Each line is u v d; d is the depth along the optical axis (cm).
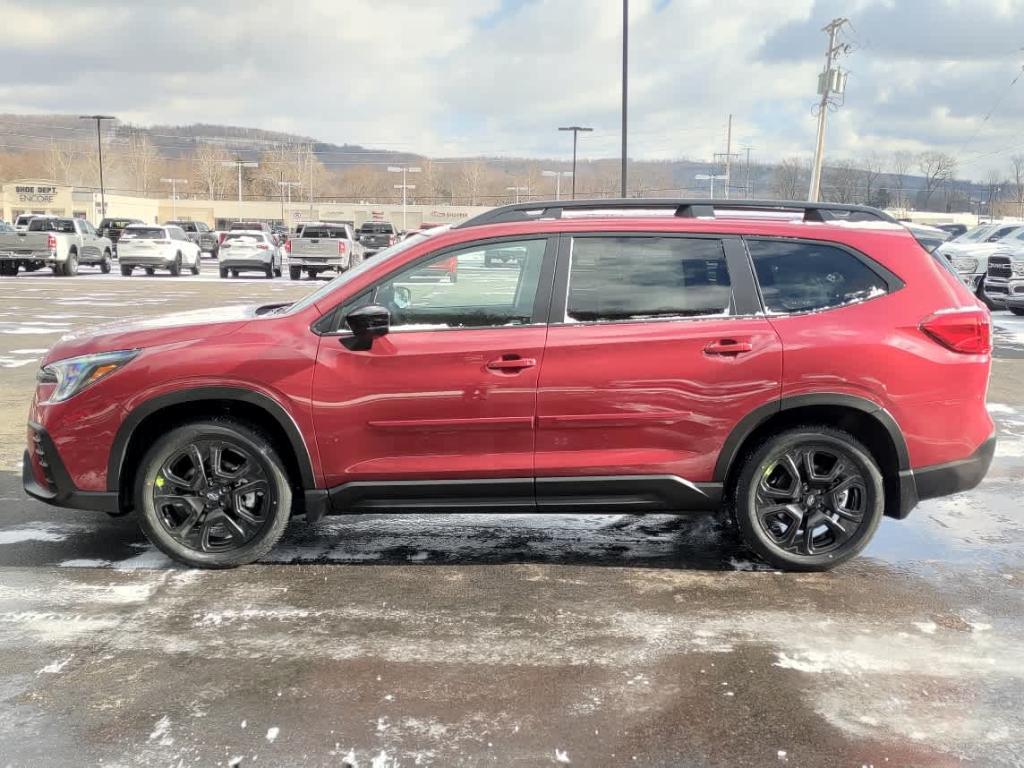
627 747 263
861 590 387
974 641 336
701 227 398
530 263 391
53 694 291
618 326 386
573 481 391
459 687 298
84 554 421
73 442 386
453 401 381
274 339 385
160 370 380
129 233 2864
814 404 385
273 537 400
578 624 350
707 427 387
